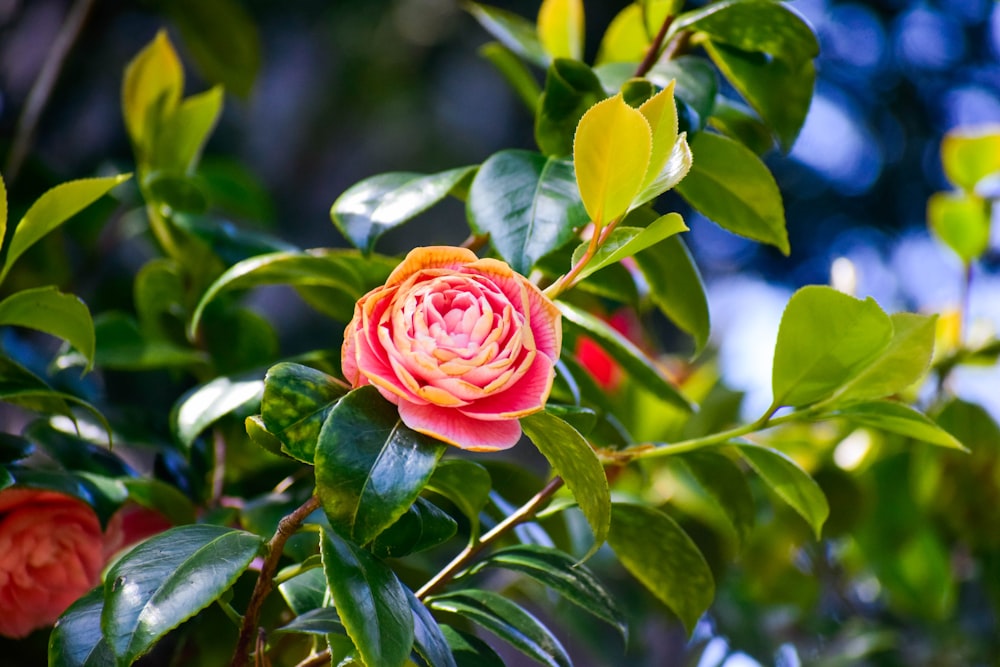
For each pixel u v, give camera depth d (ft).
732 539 5.63
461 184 4.38
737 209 4.35
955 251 5.62
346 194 4.24
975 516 5.65
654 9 4.50
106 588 3.85
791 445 5.76
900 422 4.24
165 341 4.96
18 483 4.23
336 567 3.81
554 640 4.18
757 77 4.41
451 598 4.19
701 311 4.45
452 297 3.84
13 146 6.02
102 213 6.10
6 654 4.48
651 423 5.68
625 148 3.86
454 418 3.80
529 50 4.74
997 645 6.63
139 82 4.86
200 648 4.48
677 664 6.37
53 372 4.75
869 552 5.82
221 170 6.70
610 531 4.33
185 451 4.29
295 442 3.86
